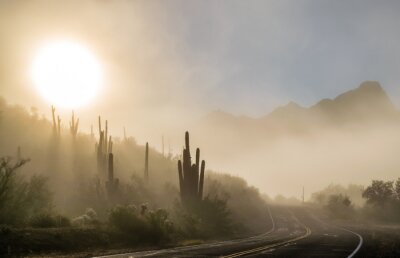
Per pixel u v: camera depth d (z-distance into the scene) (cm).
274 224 7612
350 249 2608
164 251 2189
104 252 2062
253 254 2070
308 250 2442
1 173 2248
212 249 2367
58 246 2022
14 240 1869
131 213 2836
